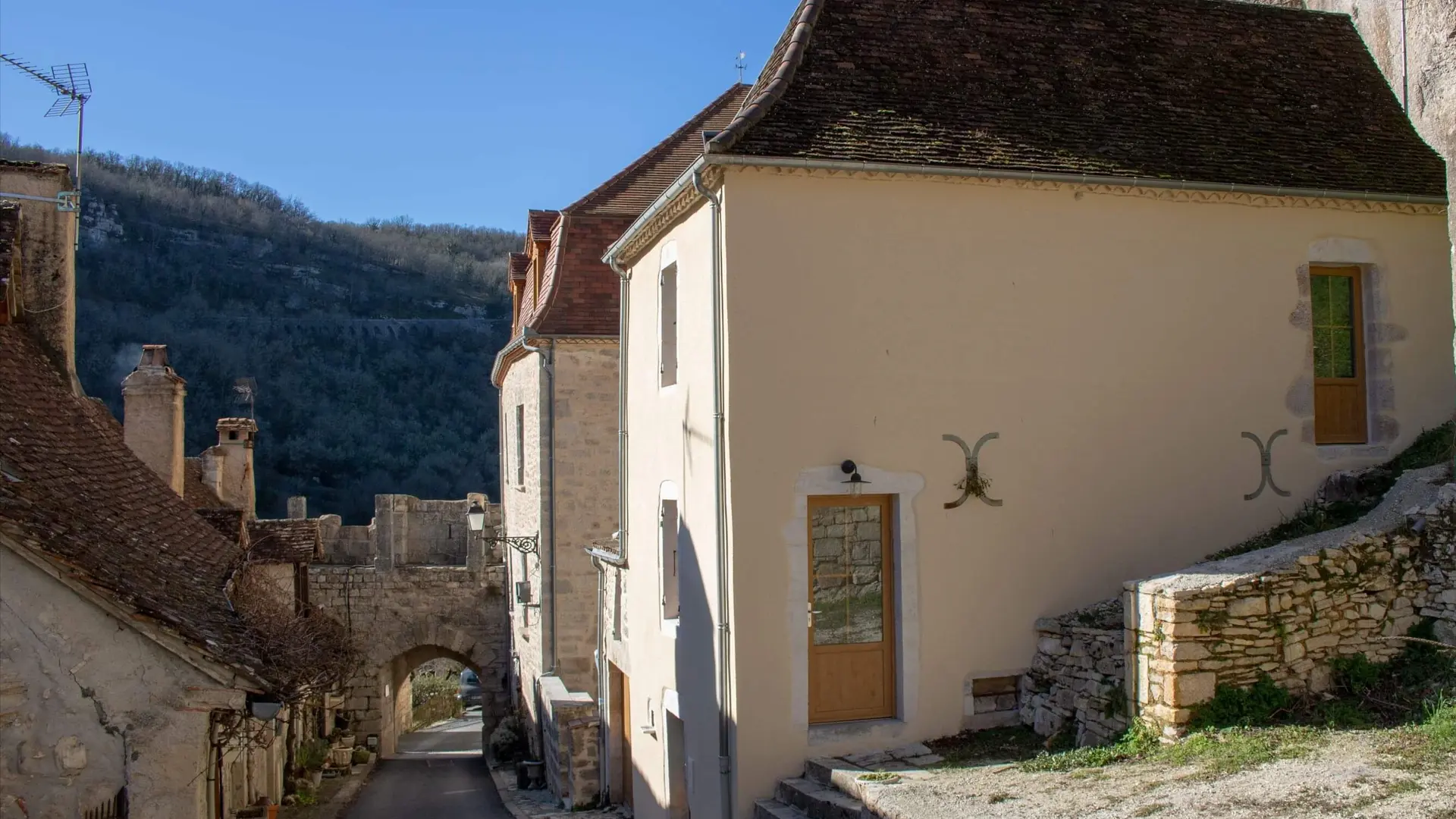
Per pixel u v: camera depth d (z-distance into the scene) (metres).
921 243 10.18
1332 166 11.29
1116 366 10.66
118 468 13.15
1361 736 7.55
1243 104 11.84
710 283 10.15
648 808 12.97
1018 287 10.43
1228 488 10.94
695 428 10.68
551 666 19.02
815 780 9.52
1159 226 10.82
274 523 21.39
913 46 11.25
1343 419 11.52
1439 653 8.42
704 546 10.38
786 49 11.03
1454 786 6.38
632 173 20.64
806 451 9.85
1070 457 10.52
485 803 18.48
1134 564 10.65
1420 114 12.05
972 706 10.22
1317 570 8.52
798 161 9.67
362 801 19.73
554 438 19.03
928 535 10.16
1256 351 11.06
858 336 10.01
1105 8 12.45
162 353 18.78
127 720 8.53
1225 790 6.90
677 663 11.46
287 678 10.13
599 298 19.25
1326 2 14.23
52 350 15.30
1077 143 10.68
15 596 8.43
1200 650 8.18
